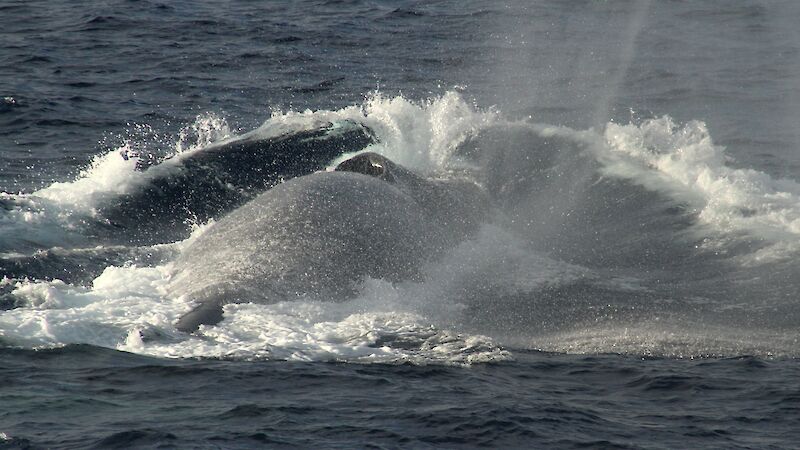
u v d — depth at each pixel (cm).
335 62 14500
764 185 8556
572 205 8400
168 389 5134
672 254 7550
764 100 13075
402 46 15588
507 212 8288
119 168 8725
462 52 15400
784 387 5416
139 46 14800
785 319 6400
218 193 8375
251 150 8688
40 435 4597
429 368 5547
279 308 6322
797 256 7262
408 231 7294
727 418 5038
